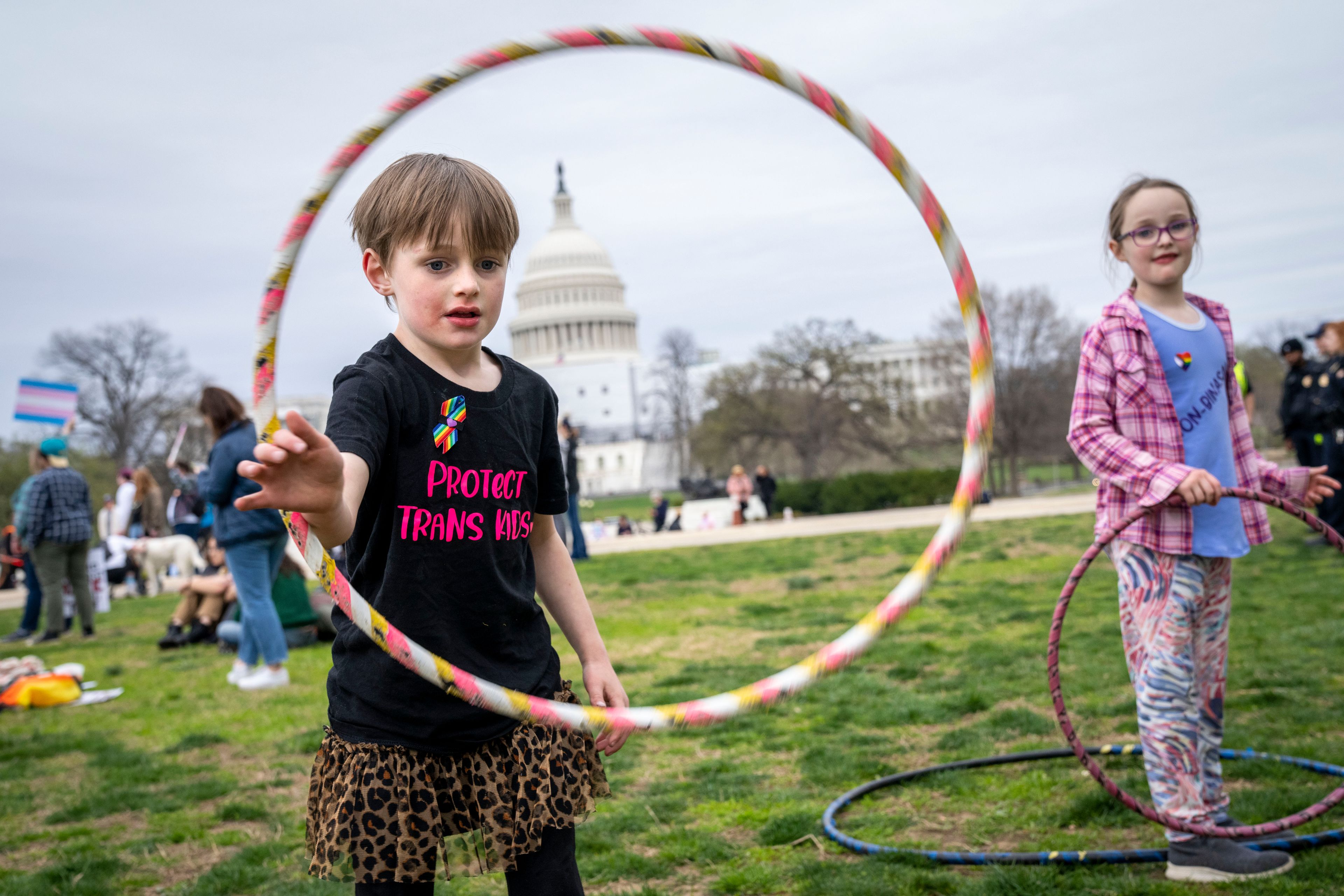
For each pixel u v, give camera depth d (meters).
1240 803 4.15
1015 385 48.22
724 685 7.05
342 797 2.15
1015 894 3.48
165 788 5.47
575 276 115.50
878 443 56.81
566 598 2.59
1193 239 3.70
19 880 4.16
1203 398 3.70
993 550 15.28
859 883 3.63
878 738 5.59
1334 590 9.18
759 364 59.47
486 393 2.29
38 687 7.95
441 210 2.12
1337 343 11.77
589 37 2.16
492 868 2.19
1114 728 5.50
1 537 20.19
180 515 17.23
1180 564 3.60
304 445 1.67
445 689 1.96
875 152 2.22
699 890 3.77
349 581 2.27
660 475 108.38
